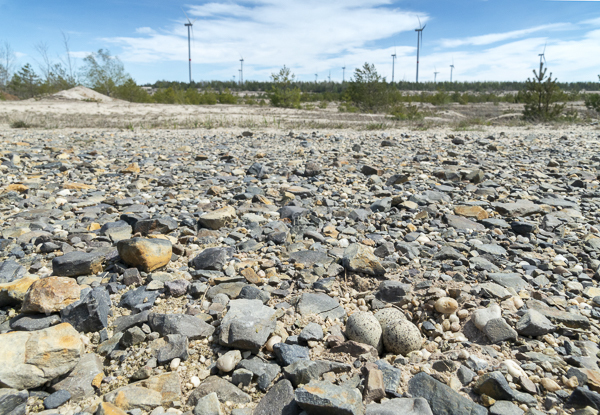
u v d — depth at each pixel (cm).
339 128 1809
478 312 287
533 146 1137
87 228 462
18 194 585
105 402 209
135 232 447
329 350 260
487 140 1262
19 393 213
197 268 373
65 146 1087
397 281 334
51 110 2317
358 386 227
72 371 239
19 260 377
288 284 346
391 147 1141
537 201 583
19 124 1641
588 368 240
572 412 211
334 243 429
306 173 777
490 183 686
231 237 445
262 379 235
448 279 346
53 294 289
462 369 238
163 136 1423
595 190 647
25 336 239
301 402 204
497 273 356
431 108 3500
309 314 298
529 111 2197
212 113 2470
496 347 262
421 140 1305
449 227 482
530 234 454
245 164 887
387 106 2964
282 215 522
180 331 272
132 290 328
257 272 363
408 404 210
